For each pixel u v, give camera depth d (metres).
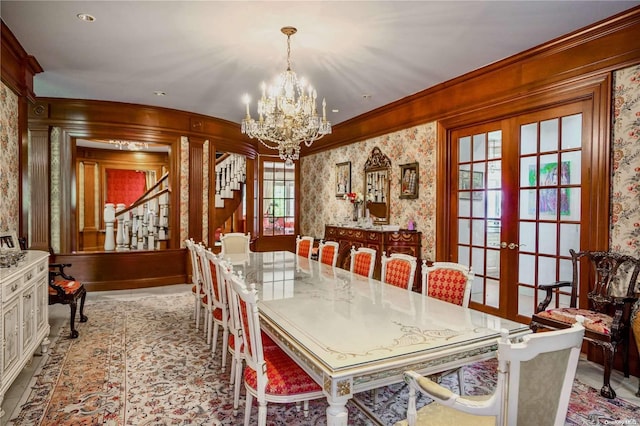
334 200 6.65
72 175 5.35
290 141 3.54
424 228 4.82
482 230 4.21
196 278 3.85
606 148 3.04
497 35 3.21
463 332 1.92
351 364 1.54
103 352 3.28
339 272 3.48
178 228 5.94
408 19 2.92
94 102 5.29
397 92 4.78
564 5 2.73
